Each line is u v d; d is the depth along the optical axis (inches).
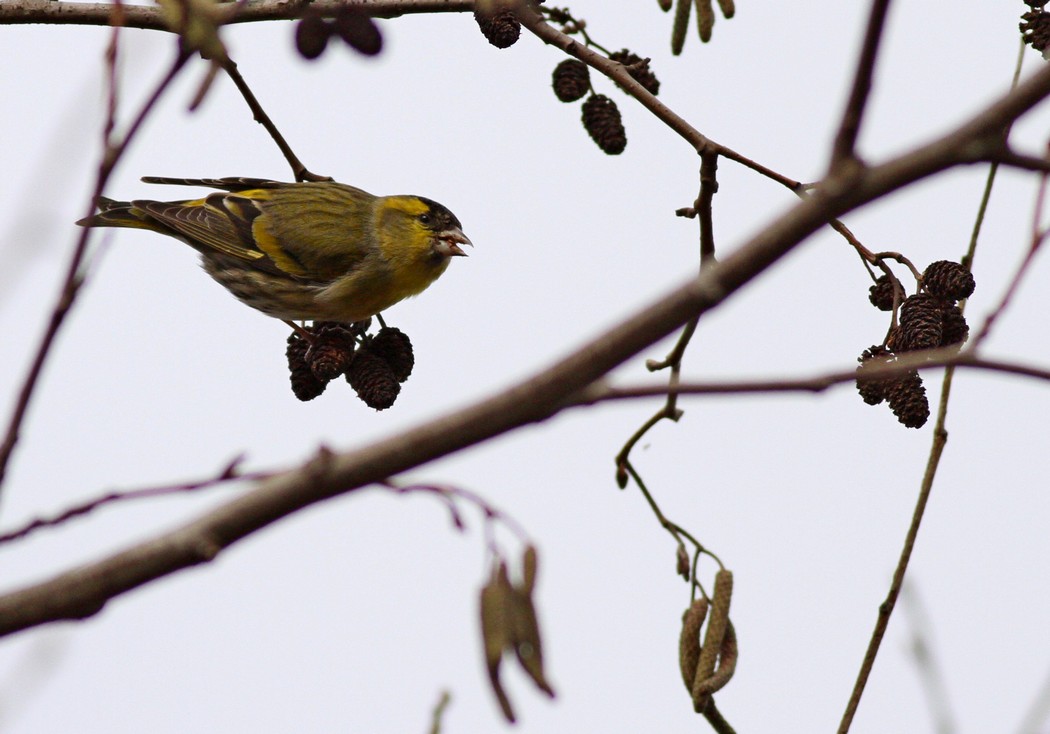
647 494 361.7
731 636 339.0
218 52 155.9
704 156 361.7
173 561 164.2
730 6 380.8
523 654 194.7
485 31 392.8
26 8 391.5
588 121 407.2
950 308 328.8
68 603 164.7
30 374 169.2
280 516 163.9
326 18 155.9
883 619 312.7
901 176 151.9
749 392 159.8
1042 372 163.6
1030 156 152.3
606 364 155.2
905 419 316.8
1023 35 362.0
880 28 149.0
